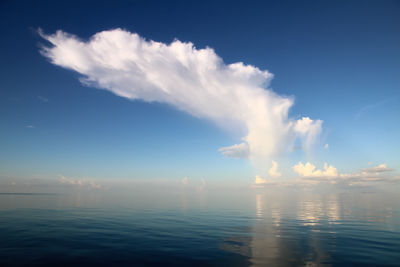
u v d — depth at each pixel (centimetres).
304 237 1764
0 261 1142
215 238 1717
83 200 5591
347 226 2261
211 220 2627
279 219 2738
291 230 2048
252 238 1723
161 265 1130
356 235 1836
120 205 4400
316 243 1577
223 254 1316
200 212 3428
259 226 2244
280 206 4572
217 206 4481
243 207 4309
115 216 2856
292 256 1286
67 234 1770
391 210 3812
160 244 1523
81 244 1490
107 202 5100
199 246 1484
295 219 2752
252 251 1379
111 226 2156
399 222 2541
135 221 2483
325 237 1766
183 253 1328
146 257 1250
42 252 1302
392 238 1736
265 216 3020
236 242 1597
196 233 1895
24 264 1109
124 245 1485
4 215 2788
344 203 5372
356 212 3497
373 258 1250
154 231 1955
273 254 1323
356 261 1201
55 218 2583
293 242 1605
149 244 1519
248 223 2427
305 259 1234
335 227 2208
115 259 1209
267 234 1872
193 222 2466
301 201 6109
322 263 1172
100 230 1950
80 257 1230
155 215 3017
